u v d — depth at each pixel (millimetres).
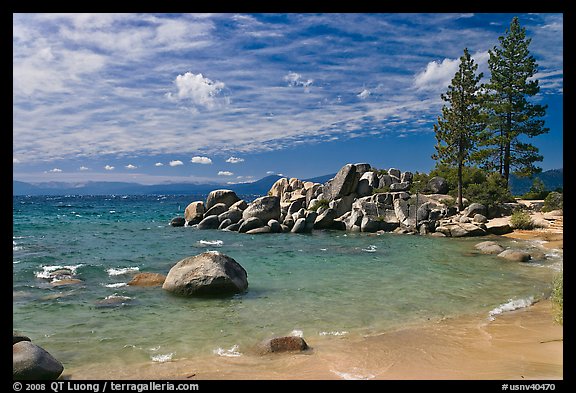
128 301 13977
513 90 50938
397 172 53750
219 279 14680
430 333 10922
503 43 51906
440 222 37688
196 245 29125
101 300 14031
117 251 25469
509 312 12922
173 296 14648
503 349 9555
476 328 11297
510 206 41344
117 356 9398
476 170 50750
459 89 45125
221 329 11320
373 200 41438
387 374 8188
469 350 9586
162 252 25469
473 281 17438
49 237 31859
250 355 9469
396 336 10711
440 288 16172
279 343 9742
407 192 43594
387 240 32719
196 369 8609
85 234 34625
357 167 53781
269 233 37875
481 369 8320
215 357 9336
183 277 14945
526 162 51719
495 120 51469
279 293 15352
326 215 40812
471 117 44531
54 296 14422
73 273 18203
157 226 43156
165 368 8688
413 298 14664
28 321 11867
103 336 10727
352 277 18297
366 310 13172
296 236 35656
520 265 21156
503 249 25328
